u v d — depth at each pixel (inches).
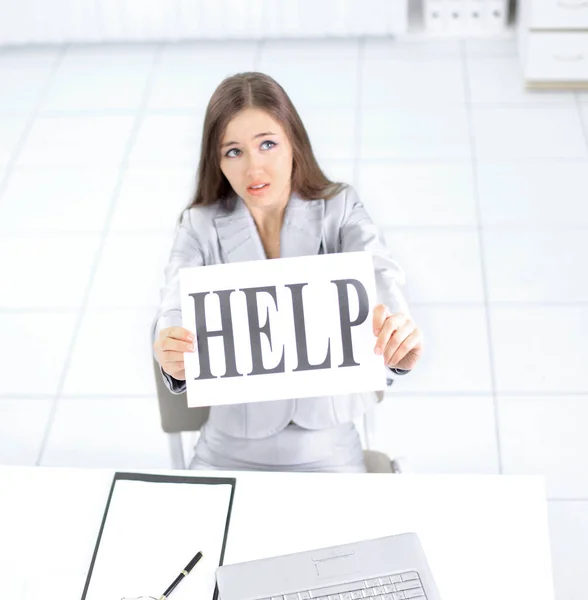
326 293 60.6
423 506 61.2
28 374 120.4
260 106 66.9
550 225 134.7
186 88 167.2
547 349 118.2
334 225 74.3
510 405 112.5
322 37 176.7
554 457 106.6
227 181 73.4
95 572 58.1
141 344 123.2
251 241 73.4
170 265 73.2
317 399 73.5
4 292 131.4
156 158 152.7
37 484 64.1
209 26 174.9
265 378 60.5
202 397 60.6
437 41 173.6
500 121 154.0
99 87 169.2
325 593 54.6
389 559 56.5
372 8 170.1
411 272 129.3
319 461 75.0
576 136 149.9
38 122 162.2
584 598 93.5
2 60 177.3
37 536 60.8
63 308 128.5
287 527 60.3
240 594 54.8
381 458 84.7
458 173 144.6
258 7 171.3
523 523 59.7
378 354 60.4
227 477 63.5
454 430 110.5
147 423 114.2
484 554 58.0
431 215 137.9
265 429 74.1
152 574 57.8
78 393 118.0
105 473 64.7
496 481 62.5
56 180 149.9
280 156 68.5
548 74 156.5
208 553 58.8
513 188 141.3
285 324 60.5
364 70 167.8
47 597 57.1
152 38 177.8
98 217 142.6
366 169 146.5
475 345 119.4
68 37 178.4
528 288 126.0
